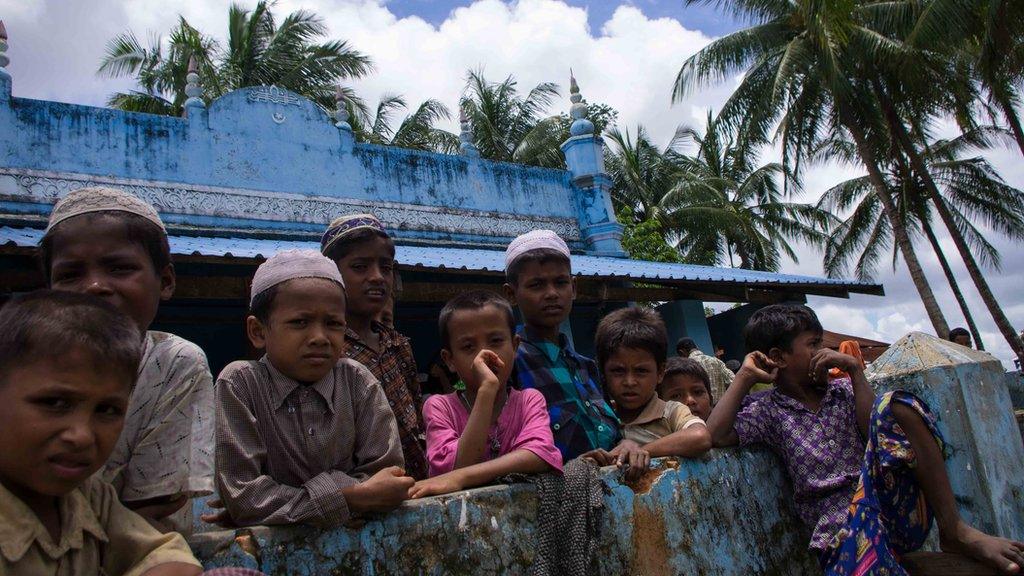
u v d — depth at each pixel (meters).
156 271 1.62
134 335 1.21
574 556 1.86
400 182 9.27
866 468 2.22
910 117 15.73
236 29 17.27
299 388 1.74
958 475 2.78
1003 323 14.91
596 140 11.23
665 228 19.98
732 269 10.59
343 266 2.67
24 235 5.68
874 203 20.22
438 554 1.65
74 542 1.17
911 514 2.19
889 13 13.92
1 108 6.66
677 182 20.73
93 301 1.20
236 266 7.09
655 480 2.20
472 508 1.74
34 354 1.08
